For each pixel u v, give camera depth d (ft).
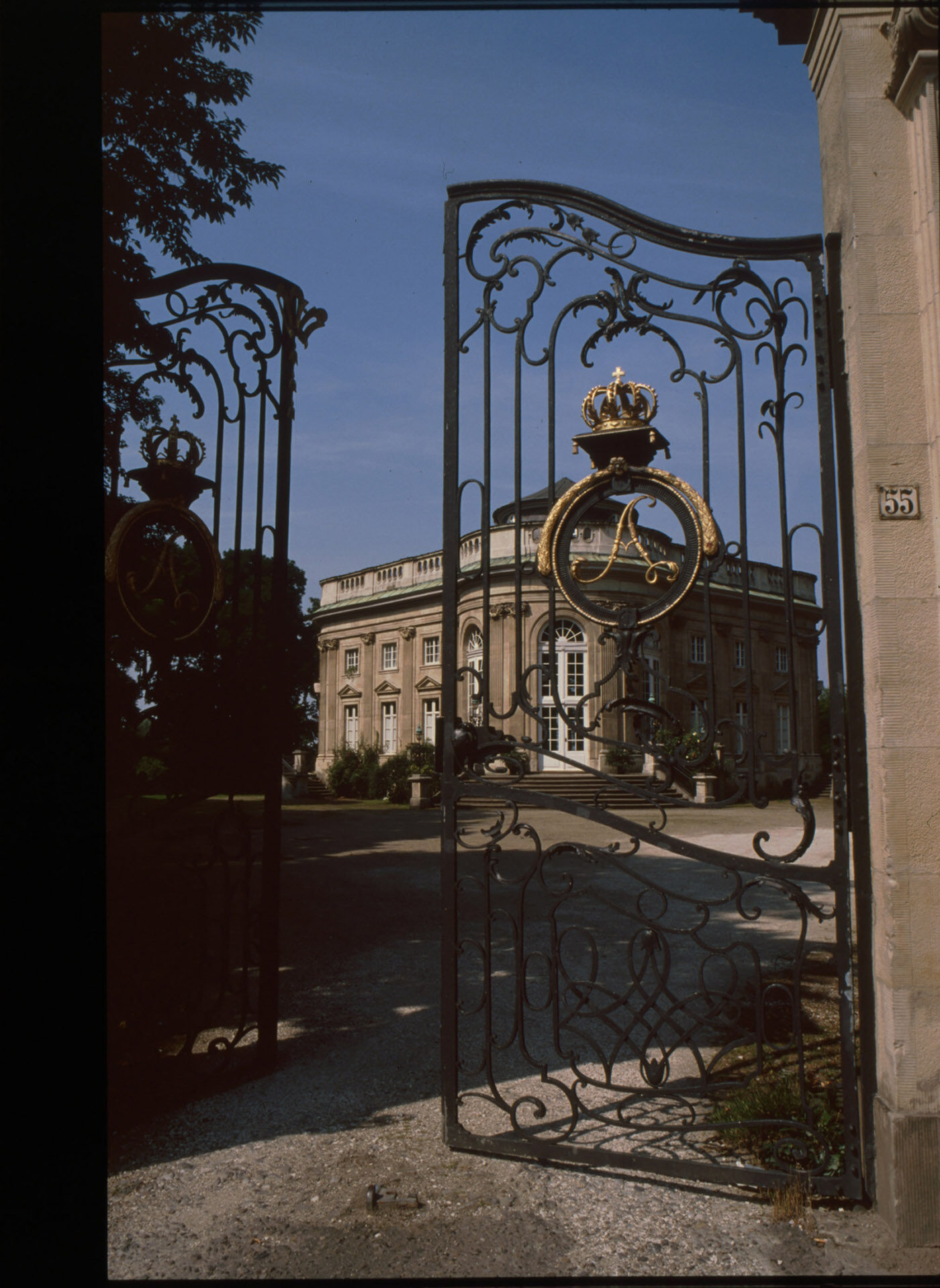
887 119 9.70
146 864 12.63
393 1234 8.65
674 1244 8.49
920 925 8.94
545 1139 10.53
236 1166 10.02
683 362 10.79
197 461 12.69
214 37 19.54
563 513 11.09
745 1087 9.89
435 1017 15.37
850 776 9.62
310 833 48.29
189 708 12.85
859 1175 9.25
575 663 71.51
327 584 109.81
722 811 61.16
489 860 10.91
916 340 9.48
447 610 11.21
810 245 10.39
